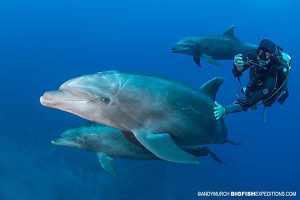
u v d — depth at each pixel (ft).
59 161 59.77
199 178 64.13
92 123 24.61
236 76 19.63
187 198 57.31
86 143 24.53
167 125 18.13
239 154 94.79
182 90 18.89
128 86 16.33
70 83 15.31
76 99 15.31
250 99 17.90
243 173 81.71
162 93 17.63
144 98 16.78
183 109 18.76
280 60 18.08
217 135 22.53
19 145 64.44
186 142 20.48
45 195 53.36
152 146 16.51
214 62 36.60
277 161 97.91
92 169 57.88
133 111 16.57
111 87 15.90
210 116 20.85
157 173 58.90
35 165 58.85
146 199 54.49
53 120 77.30
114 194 54.24
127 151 23.81
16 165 58.75
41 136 68.64
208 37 37.96
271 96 18.60
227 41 37.76
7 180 55.42
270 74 18.11
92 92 15.43
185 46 38.27
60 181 55.57
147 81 17.25
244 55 19.19
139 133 17.01
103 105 15.74
